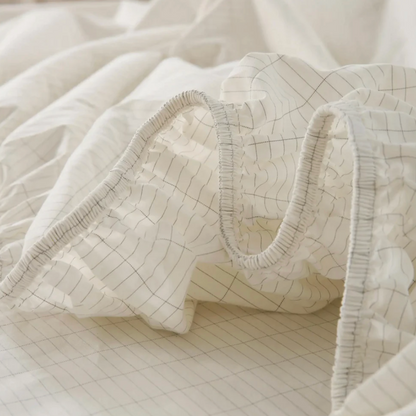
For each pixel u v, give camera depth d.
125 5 2.01
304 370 0.57
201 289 0.67
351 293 0.45
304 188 0.54
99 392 0.53
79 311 0.63
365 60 1.16
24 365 0.58
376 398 0.41
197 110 0.66
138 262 0.59
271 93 0.67
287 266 0.59
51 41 1.45
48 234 0.57
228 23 1.28
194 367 0.58
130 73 1.14
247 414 0.50
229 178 0.59
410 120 0.55
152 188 0.62
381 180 0.47
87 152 0.77
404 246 0.51
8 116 1.02
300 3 1.25
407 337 0.44
